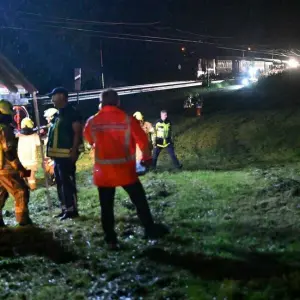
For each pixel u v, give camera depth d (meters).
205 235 6.23
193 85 43.69
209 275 4.76
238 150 15.98
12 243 6.13
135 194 5.89
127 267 5.09
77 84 27.73
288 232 6.18
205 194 8.87
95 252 5.64
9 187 6.86
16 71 6.25
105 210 5.75
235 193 8.86
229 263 5.05
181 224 6.79
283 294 4.23
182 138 19.22
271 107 24.80
